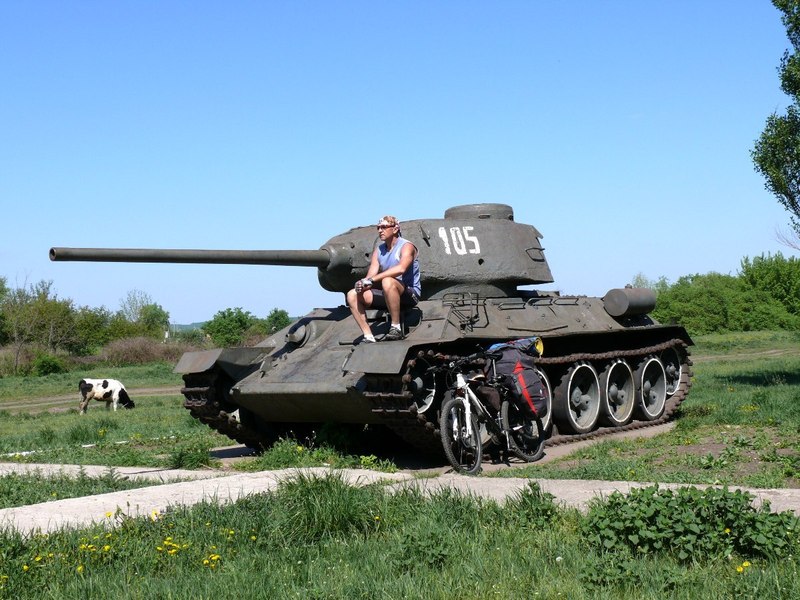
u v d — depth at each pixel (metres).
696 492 6.68
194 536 6.97
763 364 32.84
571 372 14.34
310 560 6.41
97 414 24.53
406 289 12.25
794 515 6.82
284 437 13.85
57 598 5.68
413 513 7.61
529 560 6.18
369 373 10.91
